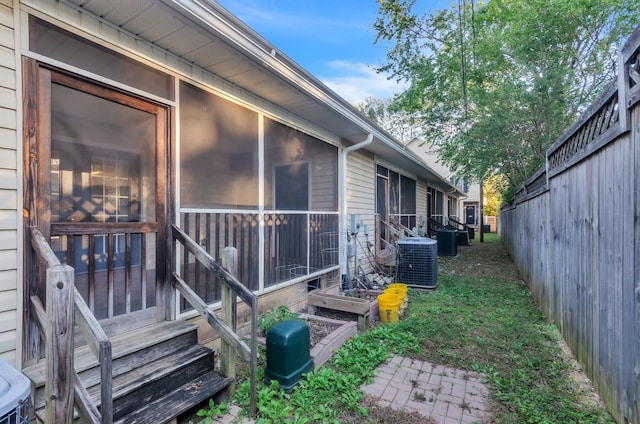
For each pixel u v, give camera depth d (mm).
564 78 6242
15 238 1863
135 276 3668
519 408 2283
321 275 5082
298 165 4727
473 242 15734
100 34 2271
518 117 6469
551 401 2355
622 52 1924
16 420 1087
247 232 3664
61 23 2066
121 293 3092
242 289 2260
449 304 4918
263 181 3820
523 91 6332
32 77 1954
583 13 5758
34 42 1970
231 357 2395
